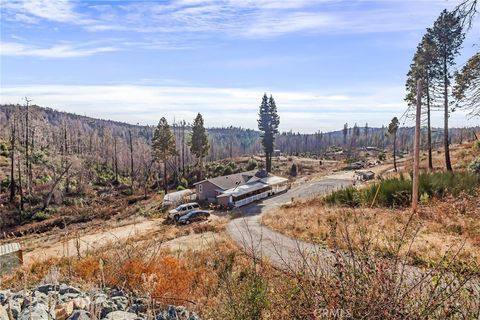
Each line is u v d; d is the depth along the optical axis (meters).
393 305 2.36
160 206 46.16
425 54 31.45
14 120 56.69
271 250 10.34
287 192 51.09
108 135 91.75
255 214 32.12
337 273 2.71
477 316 2.49
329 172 72.00
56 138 88.50
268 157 71.75
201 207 44.78
